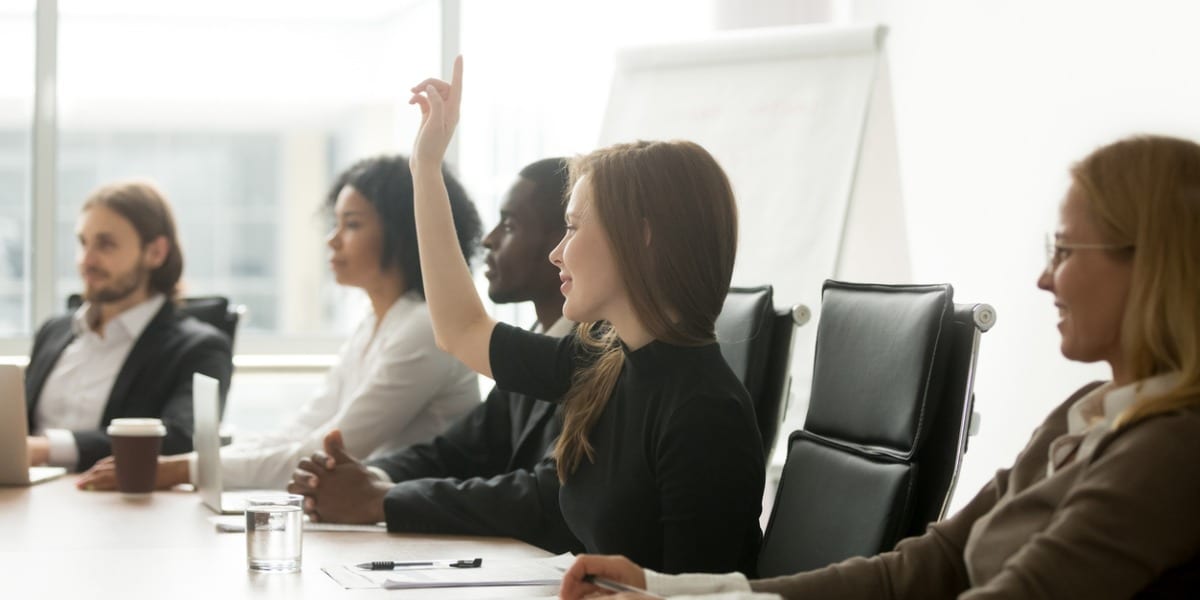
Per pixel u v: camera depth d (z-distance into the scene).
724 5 4.39
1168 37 2.94
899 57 4.12
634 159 1.77
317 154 10.76
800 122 3.73
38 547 1.89
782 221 3.67
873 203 3.78
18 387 2.63
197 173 11.37
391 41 5.88
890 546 1.67
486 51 4.93
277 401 5.32
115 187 3.44
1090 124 3.18
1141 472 1.19
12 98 4.80
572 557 1.78
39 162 4.80
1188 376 1.22
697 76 3.96
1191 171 1.26
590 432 1.87
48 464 2.96
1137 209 1.25
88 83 7.43
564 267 1.82
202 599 1.50
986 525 1.36
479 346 2.09
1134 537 1.18
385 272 3.06
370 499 2.16
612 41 4.70
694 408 1.71
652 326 1.76
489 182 4.91
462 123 4.94
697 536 1.67
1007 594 1.19
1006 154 3.52
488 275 2.66
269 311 11.56
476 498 2.07
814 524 1.82
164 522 2.16
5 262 4.82
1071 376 3.18
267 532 1.69
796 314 2.11
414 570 1.68
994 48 3.59
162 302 3.39
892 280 3.79
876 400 1.78
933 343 1.70
